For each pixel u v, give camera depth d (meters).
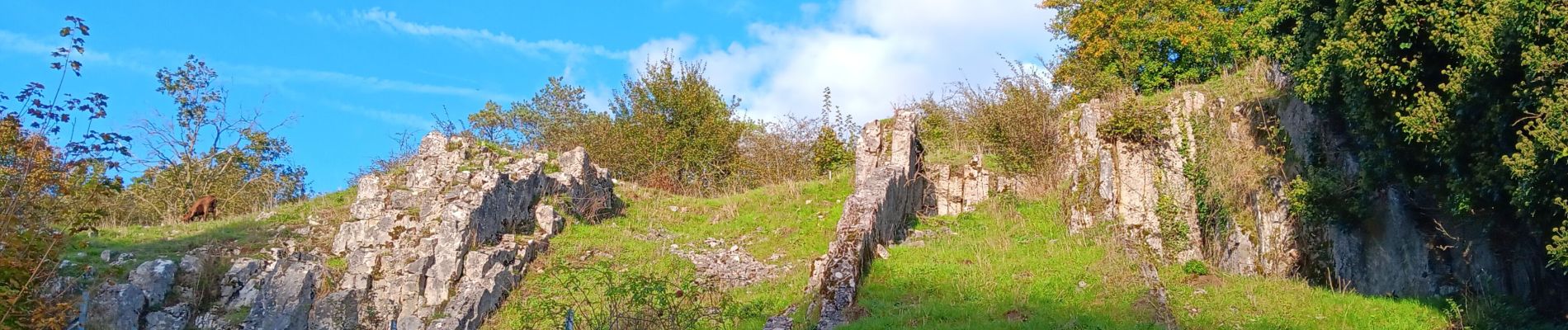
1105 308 18.06
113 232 21.92
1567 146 13.27
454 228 20.25
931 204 25.89
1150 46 31.77
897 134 25.62
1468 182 16.11
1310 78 18.92
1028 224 23.61
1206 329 17.05
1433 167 18.05
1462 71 15.41
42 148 14.62
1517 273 16.95
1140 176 22.61
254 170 34.47
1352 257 19.22
